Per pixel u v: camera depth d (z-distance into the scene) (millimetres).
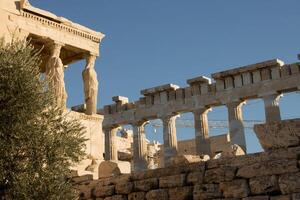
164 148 44594
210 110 44062
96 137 23078
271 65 39844
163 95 46062
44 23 22891
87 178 16750
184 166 13641
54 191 14578
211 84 43500
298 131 11734
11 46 16438
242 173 12133
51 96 16297
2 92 14891
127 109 48375
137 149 46656
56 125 16031
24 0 21875
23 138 14695
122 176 15406
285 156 11656
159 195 13742
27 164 14539
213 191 12555
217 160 12992
